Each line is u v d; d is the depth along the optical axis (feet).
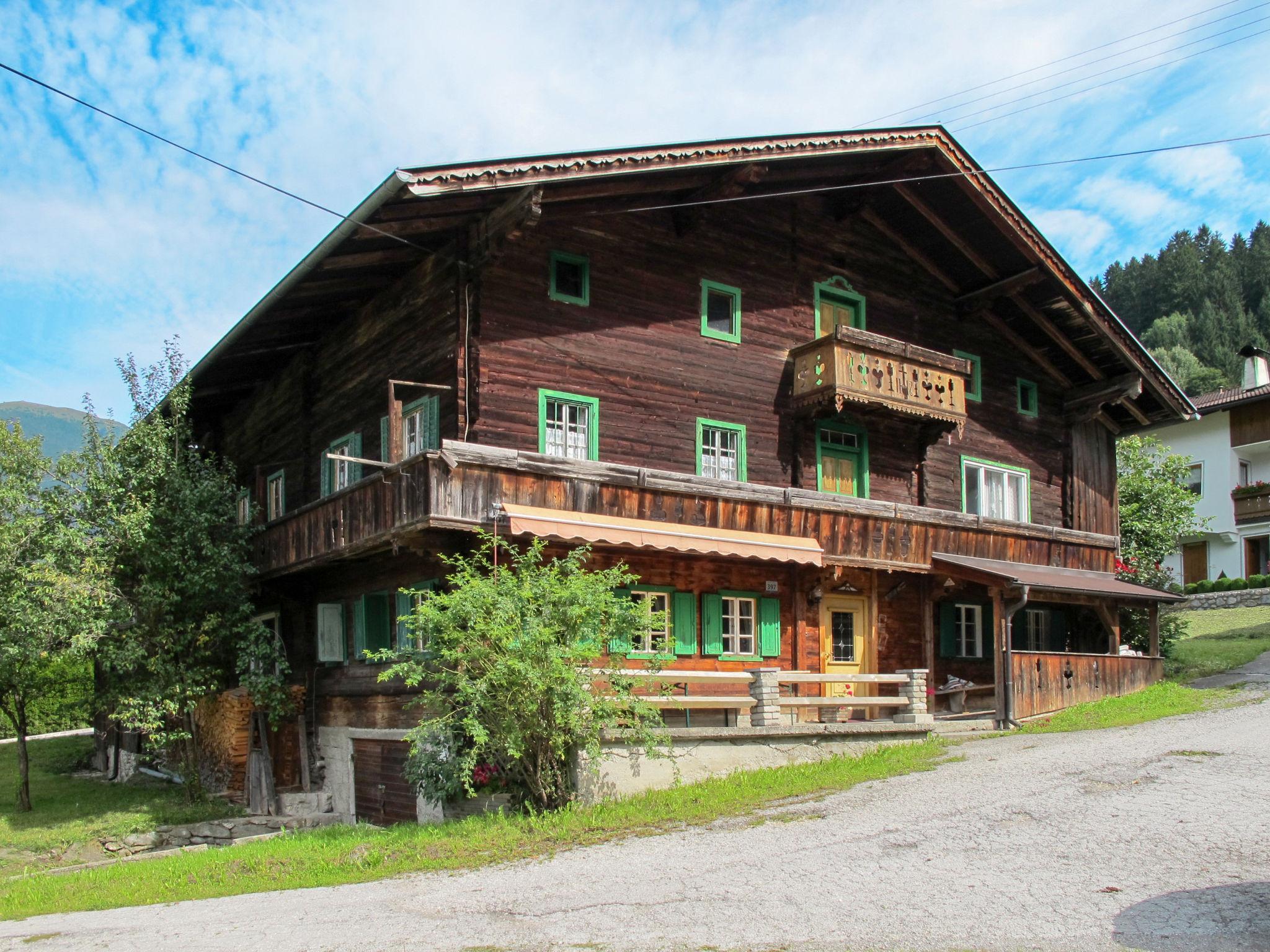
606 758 44.83
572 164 51.08
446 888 33.35
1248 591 127.44
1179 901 26.09
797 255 67.67
